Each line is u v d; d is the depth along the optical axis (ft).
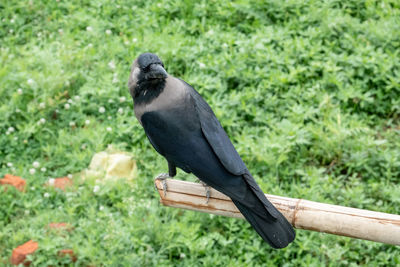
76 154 29.14
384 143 28.48
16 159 29.94
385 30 33.53
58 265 24.22
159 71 16.85
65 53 35.09
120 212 26.37
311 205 15.24
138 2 40.14
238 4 37.01
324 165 28.07
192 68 33.53
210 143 16.46
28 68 34.76
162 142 17.02
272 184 26.30
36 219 25.99
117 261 23.63
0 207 27.02
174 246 24.22
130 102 32.09
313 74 31.65
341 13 35.63
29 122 31.24
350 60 31.71
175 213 25.88
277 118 29.99
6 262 24.49
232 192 15.34
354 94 30.07
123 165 28.40
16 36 38.42
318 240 24.03
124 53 35.40
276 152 27.37
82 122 31.53
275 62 32.35
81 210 26.45
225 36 34.86
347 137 28.55
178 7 38.47
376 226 14.34
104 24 38.14
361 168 27.12
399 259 23.08
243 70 32.35
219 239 24.20
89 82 33.04
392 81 30.25
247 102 30.73
